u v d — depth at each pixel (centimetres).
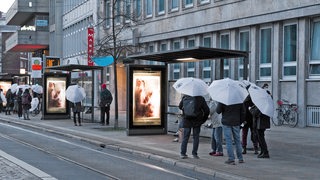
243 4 2692
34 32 6372
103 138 1980
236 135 1330
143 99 2053
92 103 2828
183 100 1427
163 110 2081
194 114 1396
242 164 1316
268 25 2588
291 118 2395
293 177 1127
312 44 2362
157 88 2066
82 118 2991
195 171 1274
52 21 6300
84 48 4891
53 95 3122
